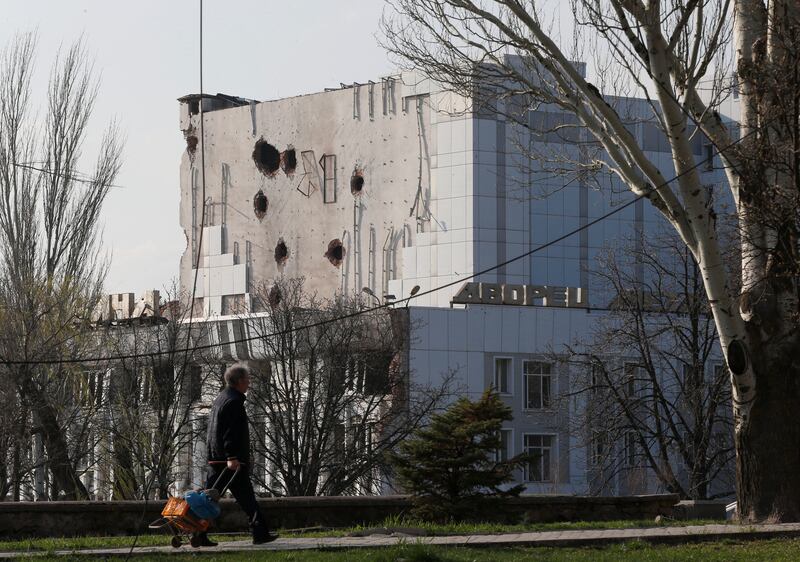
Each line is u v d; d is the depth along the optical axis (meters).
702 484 65.69
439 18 34.53
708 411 66.69
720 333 31.44
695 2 30.25
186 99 134.75
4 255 69.19
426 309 95.75
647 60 31.28
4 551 23.44
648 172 32.31
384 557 20.69
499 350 98.06
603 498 35.09
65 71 71.69
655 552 22.36
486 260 113.75
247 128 130.38
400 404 84.12
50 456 66.88
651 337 71.56
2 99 70.38
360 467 75.75
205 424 80.38
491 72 35.00
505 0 32.91
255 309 125.12
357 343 83.38
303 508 30.91
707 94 72.25
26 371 65.50
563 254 115.69
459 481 34.59
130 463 73.06
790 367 31.03
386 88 120.12
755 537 25.17
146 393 76.00
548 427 98.00
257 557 20.98
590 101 32.91
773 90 30.75
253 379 80.75
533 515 34.66
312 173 125.31
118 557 21.42
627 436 82.25
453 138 114.88
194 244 133.38
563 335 100.06
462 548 22.73
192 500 22.20
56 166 70.75
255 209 129.25
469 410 35.78
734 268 40.78
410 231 117.81
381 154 120.38
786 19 30.69
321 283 124.31
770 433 31.00
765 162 30.83
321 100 125.19
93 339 72.25
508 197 114.06
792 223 30.78
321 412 80.12
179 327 82.75
